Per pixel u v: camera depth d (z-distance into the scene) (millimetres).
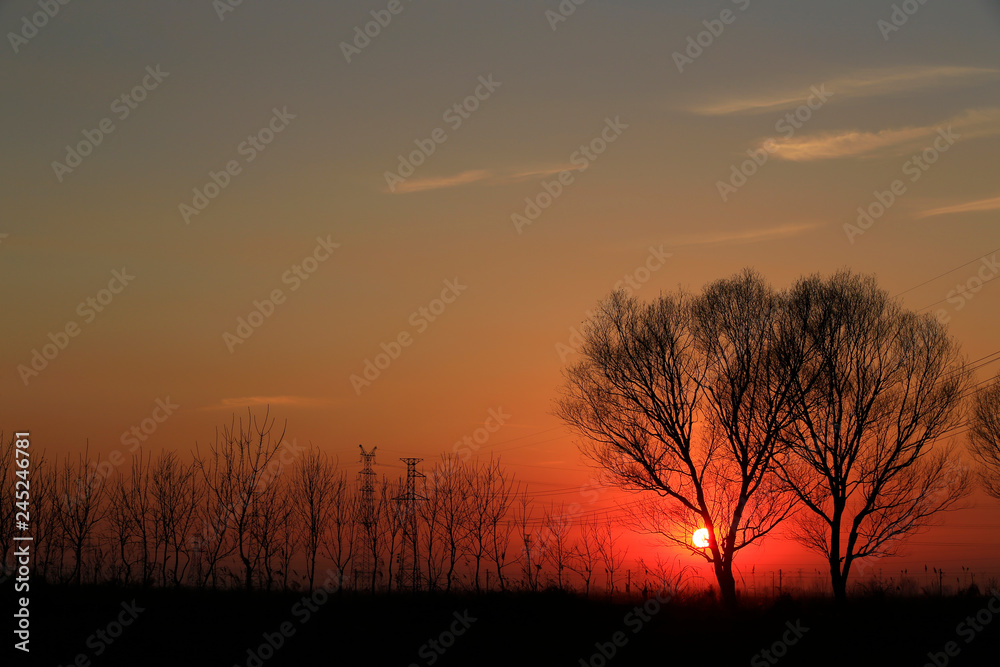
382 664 30750
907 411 42938
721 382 43250
